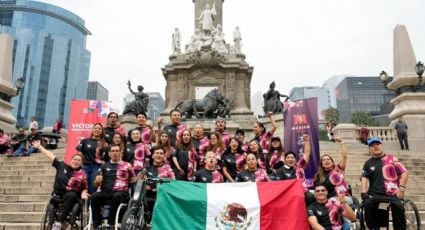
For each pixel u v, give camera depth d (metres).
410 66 23.17
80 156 7.94
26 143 17.69
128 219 6.20
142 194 6.73
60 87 121.62
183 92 31.02
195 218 6.86
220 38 32.66
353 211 7.10
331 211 6.92
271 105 27.80
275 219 6.88
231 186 7.23
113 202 7.43
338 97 139.88
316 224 6.74
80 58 132.75
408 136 21.27
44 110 115.81
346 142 21.45
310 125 10.67
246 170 8.47
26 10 118.69
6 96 25.59
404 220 7.17
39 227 9.00
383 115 97.06
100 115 11.09
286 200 7.02
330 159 8.00
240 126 28.36
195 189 7.16
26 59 115.06
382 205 7.93
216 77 31.22
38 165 14.98
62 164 7.92
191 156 8.93
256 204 6.93
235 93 31.00
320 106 152.00
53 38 121.69
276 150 9.93
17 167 15.03
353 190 12.26
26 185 12.74
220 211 6.89
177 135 9.52
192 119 25.33
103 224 7.36
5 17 117.88
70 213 7.56
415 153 16.88
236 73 31.62
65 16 125.31
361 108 127.69
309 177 10.27
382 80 24.64
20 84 25.84
